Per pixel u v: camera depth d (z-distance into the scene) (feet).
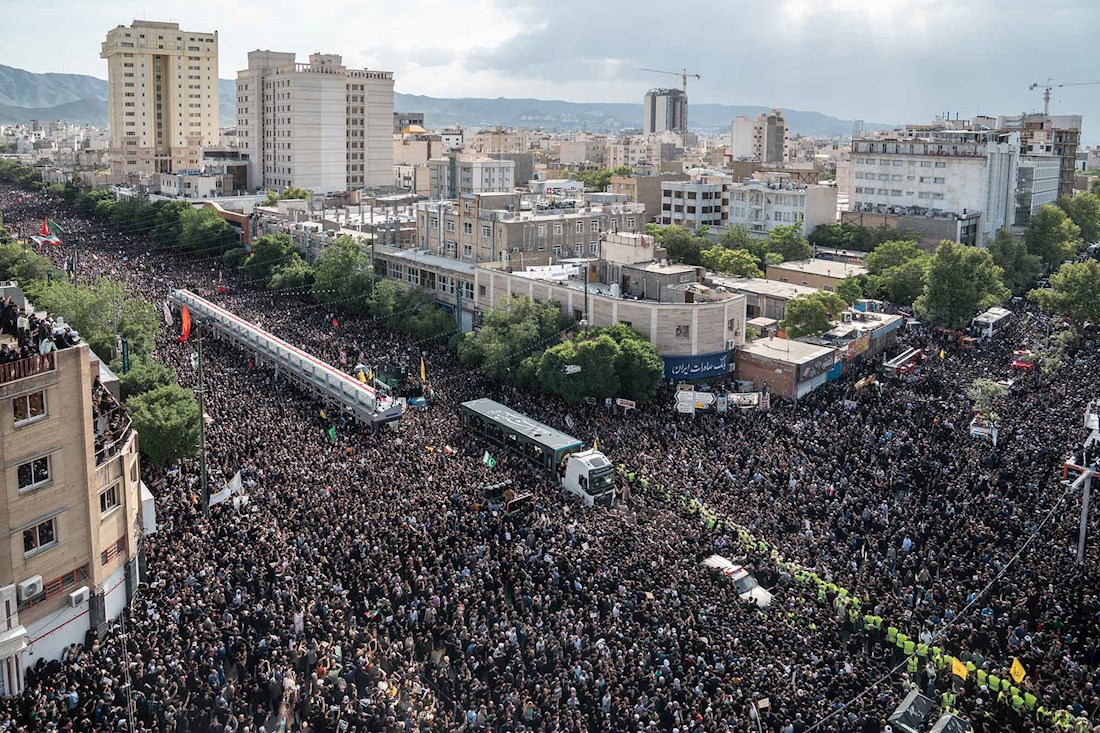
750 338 359.25
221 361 340.59
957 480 230.27
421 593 174.60
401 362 338.54
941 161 608.60
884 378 335.88
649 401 300.61
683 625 162.20
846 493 221.46
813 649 159.53
